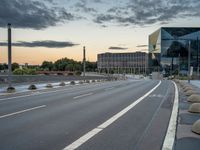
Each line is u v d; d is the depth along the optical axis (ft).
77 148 24.32
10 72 89.15
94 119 38.50
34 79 126.11
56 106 52.24
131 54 558.15
